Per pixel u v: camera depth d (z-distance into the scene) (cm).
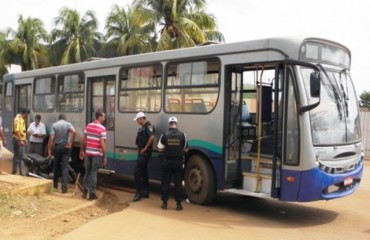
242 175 919
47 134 1445
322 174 798
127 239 684
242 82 936
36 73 1535
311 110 809
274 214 901
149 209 910
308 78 821
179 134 905
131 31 3606
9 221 769
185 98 986
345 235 748
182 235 718
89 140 985
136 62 1112
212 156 922
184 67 993
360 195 1120
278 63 825
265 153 886
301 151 795
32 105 1550
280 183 822
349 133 877
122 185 1227
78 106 1308
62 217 816
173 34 3131
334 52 888
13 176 1125
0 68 4475
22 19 4503
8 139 1716
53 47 4356
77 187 1095
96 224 770
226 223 812
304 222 838
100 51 4206
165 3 3103
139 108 1101
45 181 1037
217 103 916
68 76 1360
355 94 938
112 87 1186
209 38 3338
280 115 824
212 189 934
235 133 924
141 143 991
